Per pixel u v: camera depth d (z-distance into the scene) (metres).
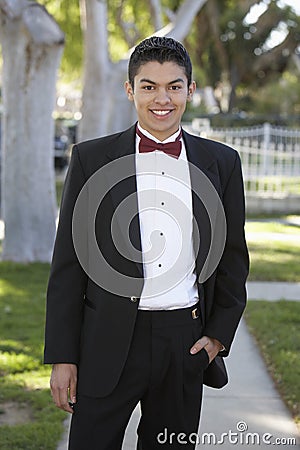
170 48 2.65
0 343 5.88
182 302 2.71
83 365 2.71
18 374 5.23
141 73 2.66
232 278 2.82
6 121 8.62
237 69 34.50
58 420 4.41
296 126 28.22
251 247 10.48
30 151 8.62
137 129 2.78
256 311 6.91
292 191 16.06
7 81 8.48
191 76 2.74
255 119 28.11
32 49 8.24
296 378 5.09
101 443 2.72
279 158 15.58
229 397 4.87
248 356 5.70
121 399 2.71
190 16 9.95
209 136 16.08
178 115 2.71
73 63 20.02
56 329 2.69
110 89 10.23
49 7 16.20
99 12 9.82
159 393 2.77
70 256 2.72
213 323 2.78
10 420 4.44
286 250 10.30
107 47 10.17
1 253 9.23
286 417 4.56
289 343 5.84
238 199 2.86
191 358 2.73
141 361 2.69
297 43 33.97
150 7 12.14
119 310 2.65
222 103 38.81
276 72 36.00
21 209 8.76
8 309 6.85
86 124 10.23
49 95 8.52
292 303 7.24
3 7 8.08
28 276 8.27
